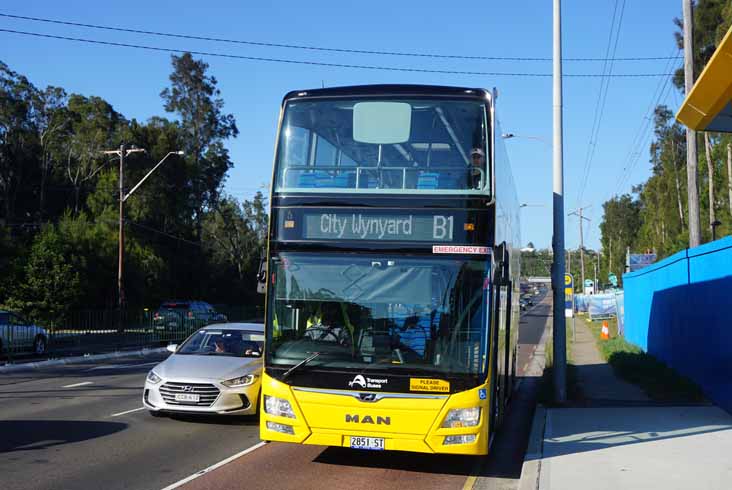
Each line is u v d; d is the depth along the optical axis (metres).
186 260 59.44
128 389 16.67
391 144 8.92
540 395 15.30
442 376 8.20
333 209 8.84
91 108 62.03
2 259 40.28
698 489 7.50
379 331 8.44
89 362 25.42
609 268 103.12
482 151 8.75
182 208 60.91
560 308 14.63
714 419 11.88
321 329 8.56
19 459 9.18
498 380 9.53
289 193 8.99
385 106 9.05
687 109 10.84
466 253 8.54
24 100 59.44
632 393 15.47
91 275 43.41
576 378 18.16
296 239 8.87
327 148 9.06
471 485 8.52
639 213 99.19
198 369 11.88
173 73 68.25
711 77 9.41
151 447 10.07
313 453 9.96
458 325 8.35
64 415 12.70
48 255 40.06
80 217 46.56
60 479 8.15
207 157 68.25
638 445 9.85
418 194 8.72
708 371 14.64
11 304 38.12
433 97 8.97
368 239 8.71
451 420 8.14
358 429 8.27
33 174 60.84
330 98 9.17
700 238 19.84
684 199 62.09
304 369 8.47
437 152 8.84
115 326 30.95
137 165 57.03
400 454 10.11
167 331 34.25
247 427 11.76
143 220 55.72
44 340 27.20
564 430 11.11
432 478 8.81
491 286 8.49
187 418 12.48
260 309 54.19
